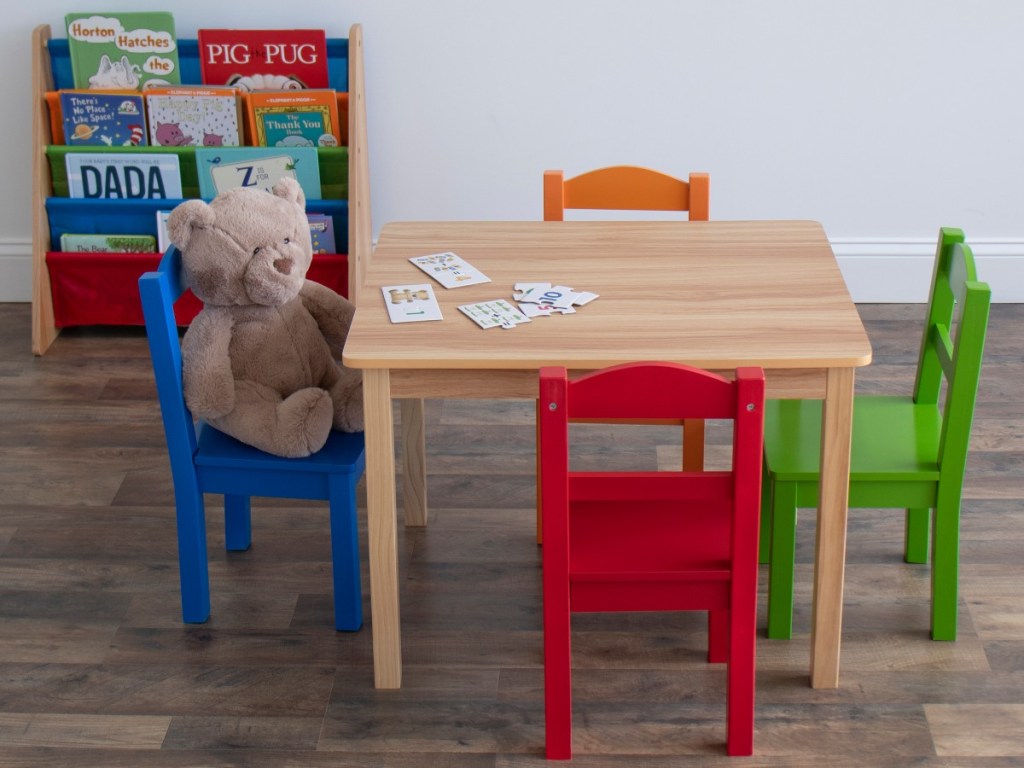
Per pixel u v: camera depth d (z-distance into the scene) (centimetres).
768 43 355
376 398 207
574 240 252
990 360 346
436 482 296
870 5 349
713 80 360
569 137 369
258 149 350
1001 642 238
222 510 286
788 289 224
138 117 351
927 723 219
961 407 219
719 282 228
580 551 206
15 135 371
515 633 245
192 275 235
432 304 220
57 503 289
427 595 256
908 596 252
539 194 377
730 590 202
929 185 371
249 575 263
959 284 222
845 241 378
